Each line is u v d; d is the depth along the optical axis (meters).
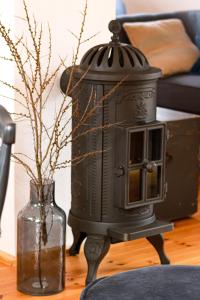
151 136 3.34
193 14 5.89
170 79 5.29
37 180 3.13
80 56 3.54
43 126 3.23
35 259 3.18
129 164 3.20
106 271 3.48
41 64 3.40
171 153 4.07
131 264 3.58
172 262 3.59
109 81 3.14
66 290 3.26
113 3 3.62
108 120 3.20
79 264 3.55
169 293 2.18
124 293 2.20
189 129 4.11
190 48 5.68
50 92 3.45
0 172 1.70
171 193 4.12
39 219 3.12
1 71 3.38
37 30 3.36
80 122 3.22
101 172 3.25
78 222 3.34
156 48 5.54
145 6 6.80
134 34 5.50
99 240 3.29
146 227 3.33
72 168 3.37
